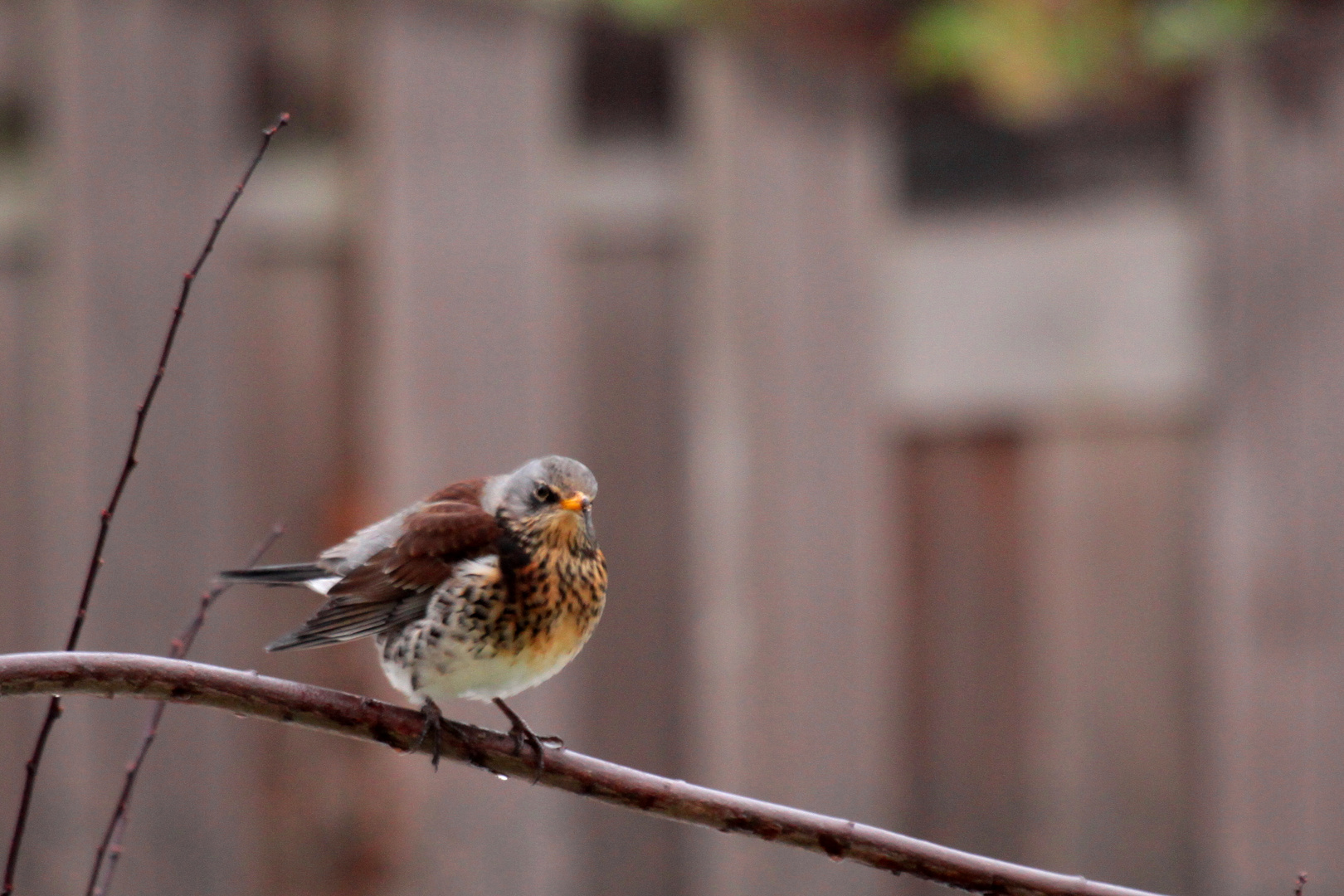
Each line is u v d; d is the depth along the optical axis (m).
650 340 10.57
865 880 10.53
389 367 10.20
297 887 10.02
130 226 10.16
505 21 10.41
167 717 9.99
